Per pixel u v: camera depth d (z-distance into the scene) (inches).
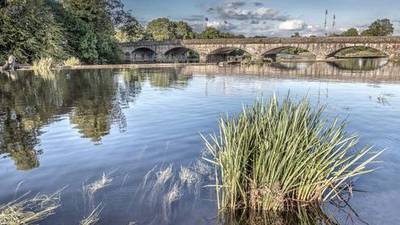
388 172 234.2
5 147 299.9
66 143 308.3
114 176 228.8
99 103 540.7
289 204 190.2
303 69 1488.7
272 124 199.0
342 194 203.6
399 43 1988.2
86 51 1994.3
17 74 1157.7
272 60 2332.7
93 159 263.9
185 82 896.3
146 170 240.2
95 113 453.4
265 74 1202.6
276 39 2362.2
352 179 223.3
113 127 369.1
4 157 273.0
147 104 529.7
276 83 871.1
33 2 1651.1
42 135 338.0
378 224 171.6
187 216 178.9
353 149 283.9
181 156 270.7
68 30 1979.6
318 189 190.9
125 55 2950.3
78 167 247.0
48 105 521.3
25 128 369.1
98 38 2142.0
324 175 190.7
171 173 233.1
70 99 584.7
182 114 442.6
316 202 192.7
